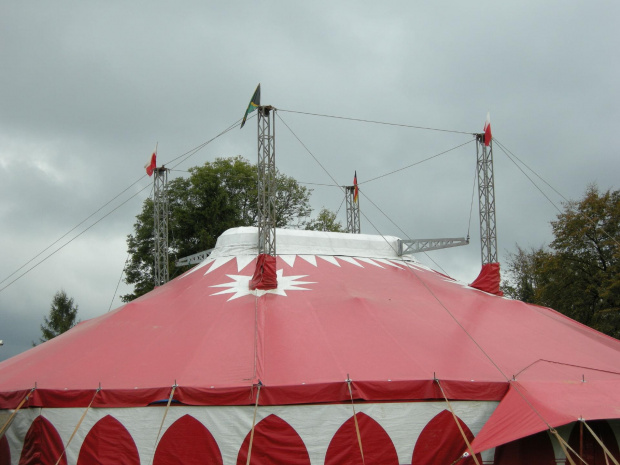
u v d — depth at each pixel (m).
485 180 20.31
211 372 11.52
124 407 11.09
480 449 10.47
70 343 13.39
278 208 41.34
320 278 16.62
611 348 14.91
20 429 11.20
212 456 10.88
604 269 31.45
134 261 37.94
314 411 11.14
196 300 15.13
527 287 44.59
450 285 18.33
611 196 32.38
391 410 11.36
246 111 17.48
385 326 13.58
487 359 12.77
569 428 11.95
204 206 37.91
